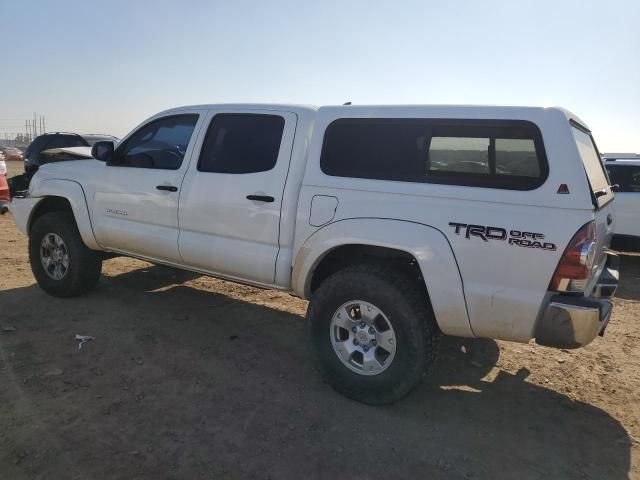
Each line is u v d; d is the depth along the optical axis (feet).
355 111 11.46
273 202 12.32
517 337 9.79
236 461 9.10
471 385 12.59
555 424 10.91
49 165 17.74
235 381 12.14
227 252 13.19
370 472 9.00
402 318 10.44
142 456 9.09
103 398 11.02
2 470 8.53
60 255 17.16
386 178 10.80
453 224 9.93
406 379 10.58
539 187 9.33
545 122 9.48
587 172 9.88
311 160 11.76
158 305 17.26
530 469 9.32
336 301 11.22
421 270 10.18
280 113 12.76
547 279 9.25
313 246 11.55
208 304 17.70
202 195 13.60
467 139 10.11
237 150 13.29
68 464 8.77
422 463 9.34
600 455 9.82
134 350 13.57
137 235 15.05
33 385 11.42
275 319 16.56
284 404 11.16
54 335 14.26
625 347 15.39
